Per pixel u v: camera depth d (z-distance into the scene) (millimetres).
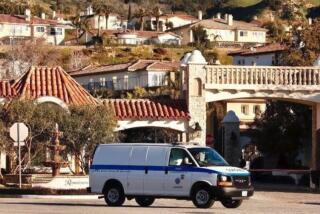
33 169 72375
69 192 60656
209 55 189750
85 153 70000
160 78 146000
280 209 47125
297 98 79188
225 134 90562
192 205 50625
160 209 45000
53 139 69188
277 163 102500
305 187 79188
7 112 69062
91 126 69562
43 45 175750
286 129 98938
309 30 98875
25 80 78312
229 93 78312
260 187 79125
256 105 126812
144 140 97875
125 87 146750
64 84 78250
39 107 69938
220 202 52219
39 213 40156
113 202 49000
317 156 82188
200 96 77438
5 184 66562
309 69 79188
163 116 76688
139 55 199750
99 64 181125
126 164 48844
